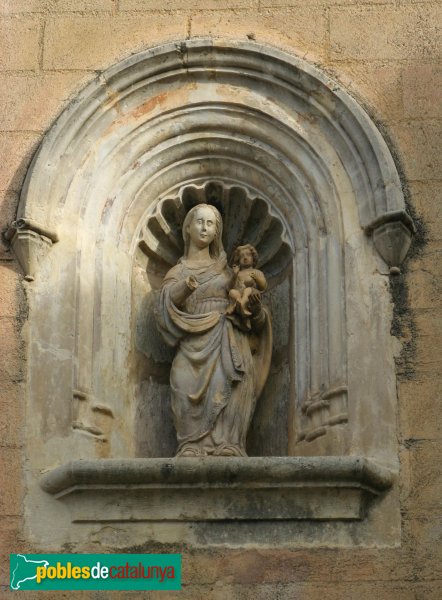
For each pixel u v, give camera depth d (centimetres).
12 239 1147
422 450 1074
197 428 1116
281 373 1186
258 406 1177
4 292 1136
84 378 1119
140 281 1209
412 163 1160
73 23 1221
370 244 1141
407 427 1082
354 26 1209
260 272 1179
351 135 1168
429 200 1149
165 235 1226
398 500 1063
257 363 1163
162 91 1205
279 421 1169
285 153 1192
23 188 1162
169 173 1213
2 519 1070
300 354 1152
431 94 1184
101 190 1187
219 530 1059
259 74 1197
